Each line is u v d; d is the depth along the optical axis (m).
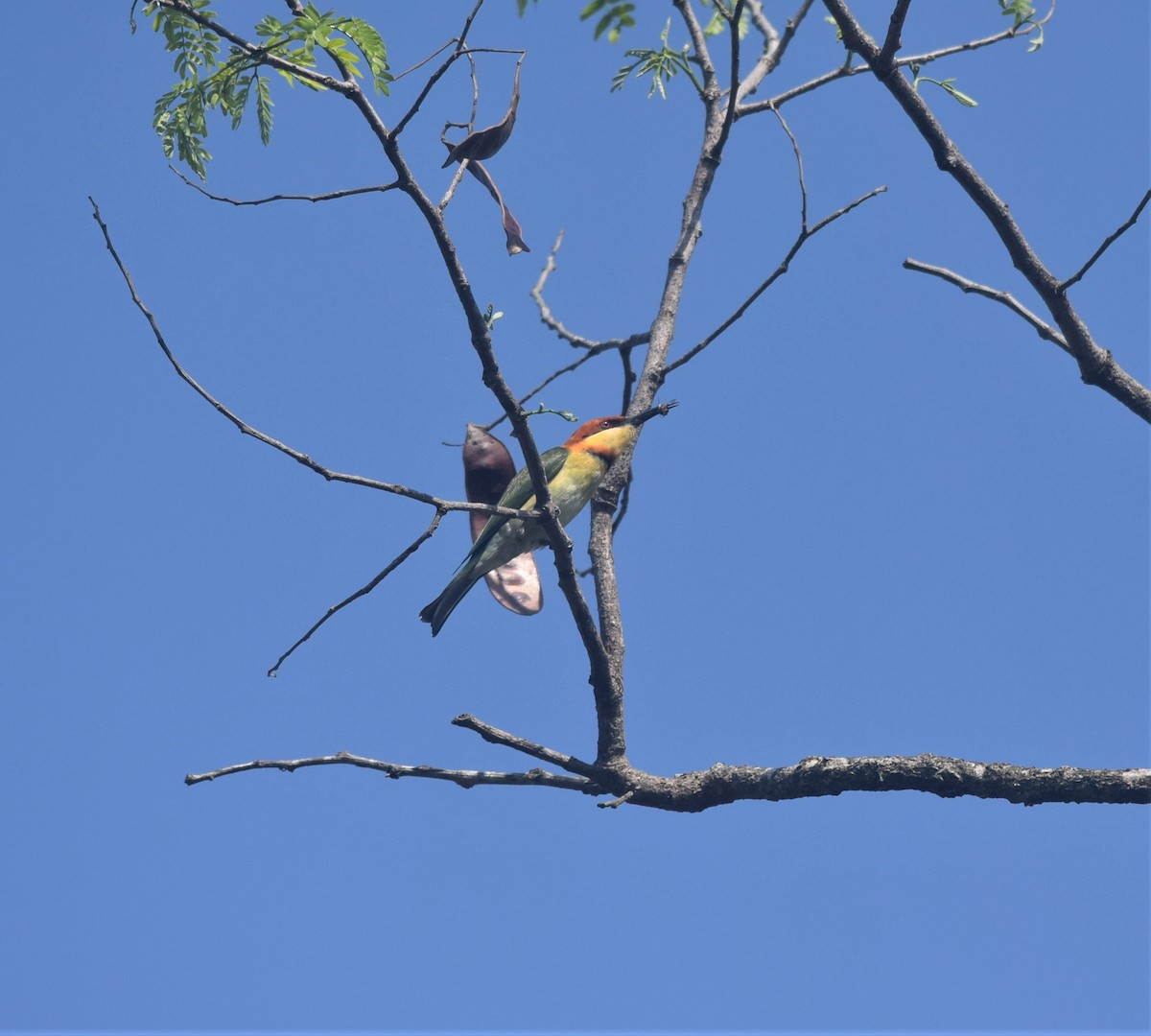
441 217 9.66
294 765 10.41
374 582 9.85
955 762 9.63
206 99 10.41
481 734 10.78
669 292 13.59
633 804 10.58
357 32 9.58
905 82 10.45
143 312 9.41
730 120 12.35
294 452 9.45
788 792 10.08
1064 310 10.59
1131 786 9.12
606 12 8.31
